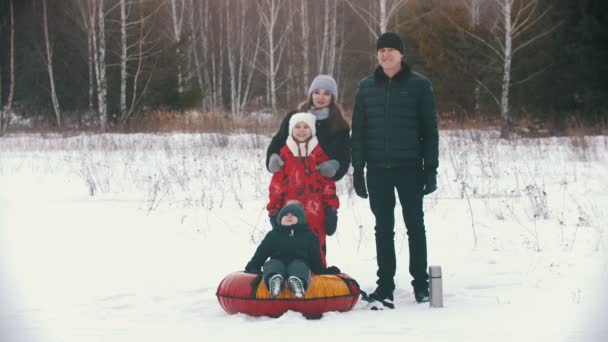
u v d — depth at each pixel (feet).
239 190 44.37
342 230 32.17
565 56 92.73
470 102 100.58
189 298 21.34
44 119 119.03
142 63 113.60
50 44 125.39
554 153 59.36
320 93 22.21
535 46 97.40
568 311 18.95
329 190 21.22
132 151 63.31
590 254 26.05
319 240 21.01
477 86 99.81
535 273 23.80
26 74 129.39
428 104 20.85
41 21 128.57
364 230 32.04
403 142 20.88
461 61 100.32
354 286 19.61
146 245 29.43
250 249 28.58
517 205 37.14
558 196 39.81
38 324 18.38
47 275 24.30
